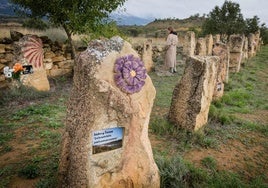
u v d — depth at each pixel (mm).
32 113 6918
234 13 33281
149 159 3646
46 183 3816
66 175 3486
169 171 4211
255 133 6672
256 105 9250
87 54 3178
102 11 10297
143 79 3395
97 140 3127
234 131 6602
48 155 4758
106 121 3123
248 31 35344
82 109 3137
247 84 12414
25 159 4613
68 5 9758
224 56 10570
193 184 4039
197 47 16062
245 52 20094
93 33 10398
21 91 8336
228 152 5520
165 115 7305
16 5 10070
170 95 9391
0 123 6191
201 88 6074
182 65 16141
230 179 4367
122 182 3418
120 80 3184
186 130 6250
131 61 3289
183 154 5219
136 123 3393
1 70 9336
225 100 9359
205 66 6023
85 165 3152
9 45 9656
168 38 13555
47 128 5996
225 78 11812
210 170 4664
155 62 16297
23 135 5602
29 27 16781
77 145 3197
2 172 4176
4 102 7652
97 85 3000
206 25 33906
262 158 5426
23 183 3926
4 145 5152
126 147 3377
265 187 4281
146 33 46531
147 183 3648
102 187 3262
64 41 13141
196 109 6125
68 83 10734
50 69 11070
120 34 11688
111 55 3197
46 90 9320
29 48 8773
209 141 5730
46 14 10250
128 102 3254
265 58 23422
